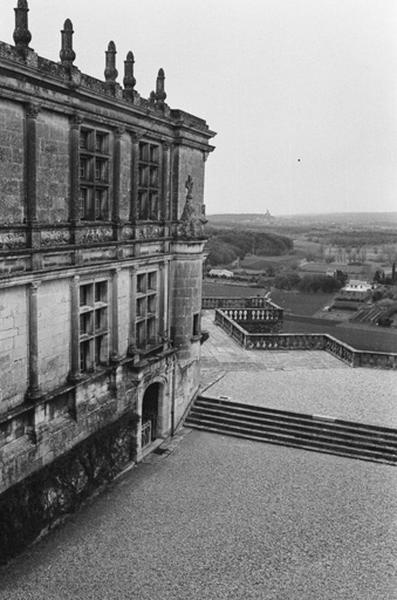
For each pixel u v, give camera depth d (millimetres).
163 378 26438
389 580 16938
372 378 35000
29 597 15656
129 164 23016
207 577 16844
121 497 21328
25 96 16719
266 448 26047
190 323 28094
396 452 25266
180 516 20078
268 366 37094
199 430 27938
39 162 17859
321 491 22125
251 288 105562
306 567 17438
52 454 19250
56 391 19234
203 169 29094
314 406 29156
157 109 24469
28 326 17969
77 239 19922
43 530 18562
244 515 20234
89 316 21406
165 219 26422
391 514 20562
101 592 16016
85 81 19234
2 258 16453
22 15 16250
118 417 23109
